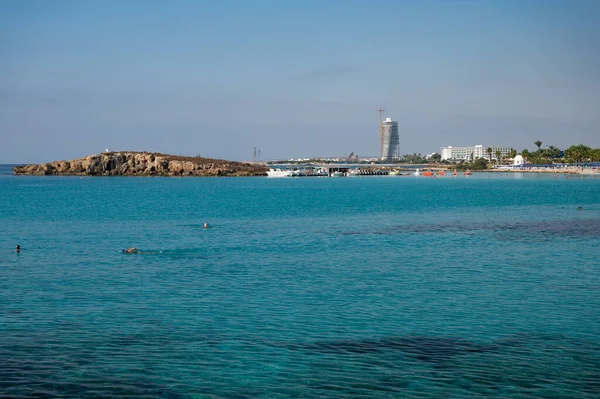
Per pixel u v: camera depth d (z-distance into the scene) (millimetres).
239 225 88375
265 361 28672
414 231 80312
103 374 27047
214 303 39219
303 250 62469
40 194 180000
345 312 37000
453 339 31906
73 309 37719
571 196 163125
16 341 31281
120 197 165375
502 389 25703
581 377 26922
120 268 51562
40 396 24812
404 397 24969
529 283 45562
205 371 27453
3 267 51969
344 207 126188
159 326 34031
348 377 26859
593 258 56906
